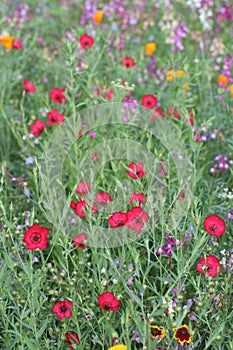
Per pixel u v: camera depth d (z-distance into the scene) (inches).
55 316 138.7
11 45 236.2
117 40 257.8
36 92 230.7
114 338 128.7
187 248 144.4
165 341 126.7
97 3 311.9
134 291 141.6
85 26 290.0
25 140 203.0
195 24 284.4
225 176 191.8
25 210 178.7
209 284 130.8
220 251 148.7
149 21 298.5
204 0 290.2
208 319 137.2
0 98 217.9
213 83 235.0
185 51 265.9
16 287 140.9
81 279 139.8
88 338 137.6
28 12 323.0
